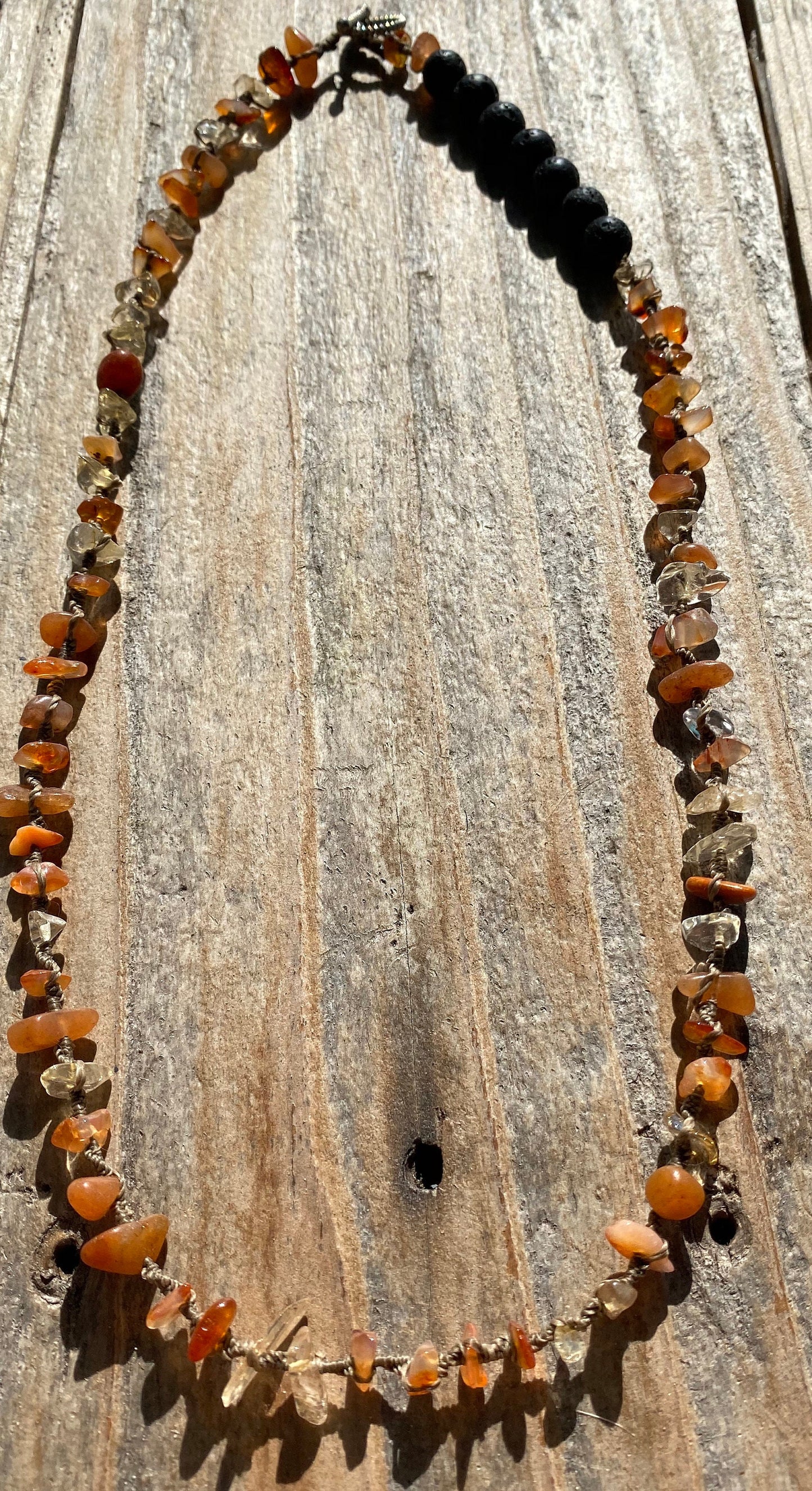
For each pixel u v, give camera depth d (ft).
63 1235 0.46
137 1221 0.45
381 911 0.52
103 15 0.71
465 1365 0.42
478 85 0.67
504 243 0.66
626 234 0.63
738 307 0.63
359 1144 0.47
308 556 0.59
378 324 0.64
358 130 0.70
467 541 0.59
